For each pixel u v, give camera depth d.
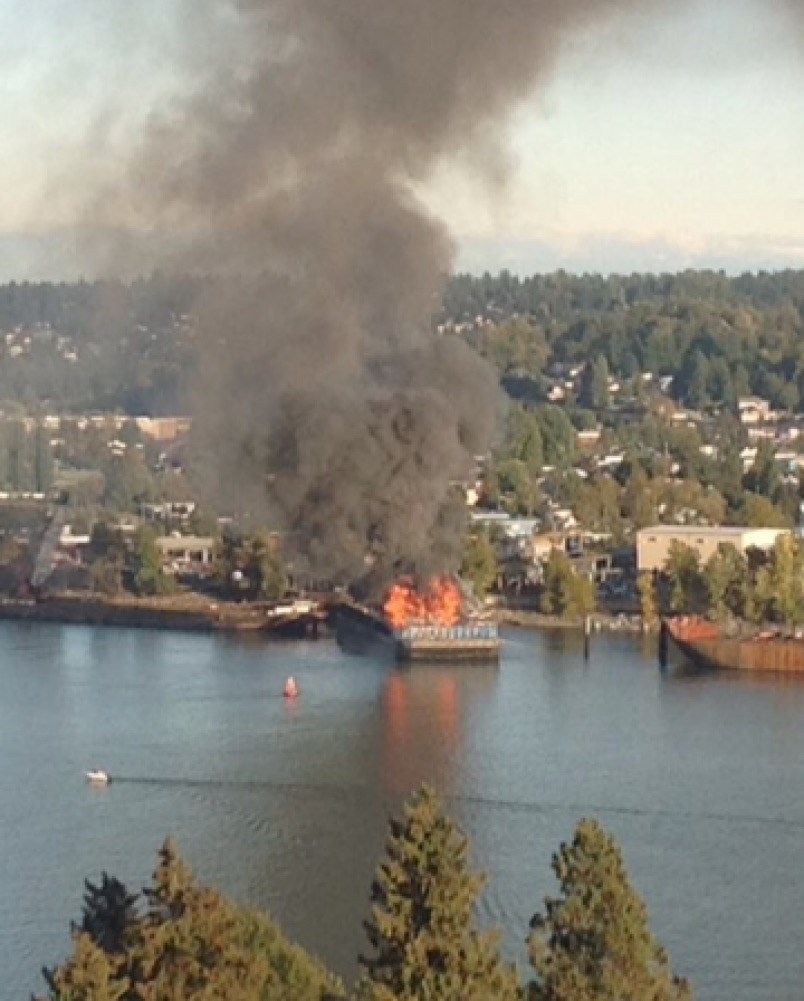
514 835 107.44
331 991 54.25
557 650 186.12
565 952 53.78
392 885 50.38
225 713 148.00
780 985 80.75
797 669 170.38
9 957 83.50
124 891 53.91
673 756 130.00
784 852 103.38
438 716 146.75
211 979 45.69
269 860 101.44
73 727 141.12
